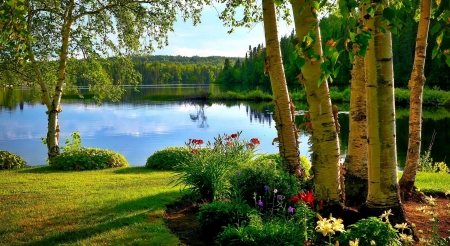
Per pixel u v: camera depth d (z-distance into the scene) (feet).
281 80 20.54
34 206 18.21
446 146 51.85
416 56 19.93
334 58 8.20
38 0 35.22
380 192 13.25
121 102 157.38
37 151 53.36
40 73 39.06
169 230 14.60
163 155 33.24
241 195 16.96
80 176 28.63
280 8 29.37
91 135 69.56
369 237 10.14
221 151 21.02
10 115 101.14
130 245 12.93
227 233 11.97
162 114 109.81
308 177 19.62
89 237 13.78
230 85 307.17
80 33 38.47
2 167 33.32
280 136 20.71
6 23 12.85
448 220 15.37
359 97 17.56
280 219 13.94
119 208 17.48
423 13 19.81
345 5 8.07
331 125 13.93
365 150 17.72
